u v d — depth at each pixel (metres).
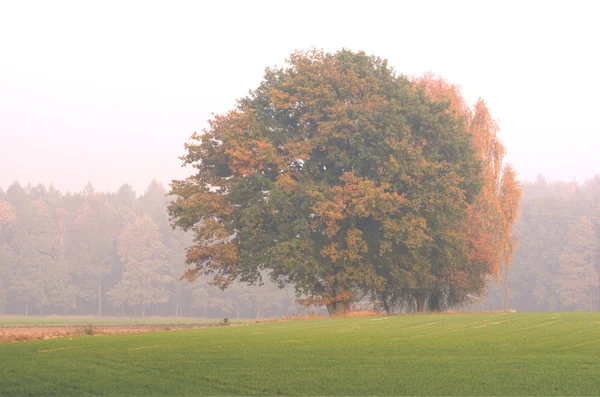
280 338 32.19
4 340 35.66
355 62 57.22
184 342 30.59
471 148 56.53
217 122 57.19
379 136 53.06
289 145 54.00
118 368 23.00
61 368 23.05
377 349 27.05
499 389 18.59
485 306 142.75
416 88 57.34
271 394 18.72
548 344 27.94
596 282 137.25
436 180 53.78
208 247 53.88
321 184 53.56
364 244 52.91
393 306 63.22
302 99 56.00
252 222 52.66
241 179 53.47
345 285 56.28
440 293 62.16
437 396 18.00
